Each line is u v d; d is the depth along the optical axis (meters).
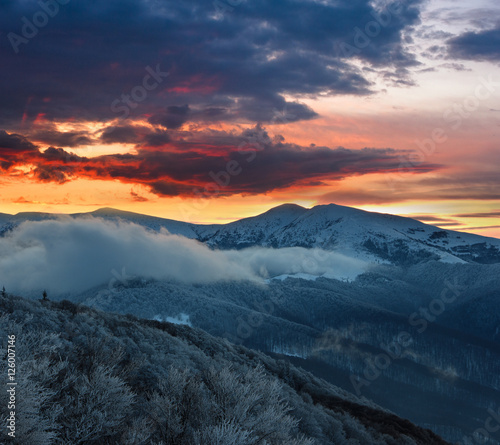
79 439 9.41
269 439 10.47
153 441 10.44
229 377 11.72
